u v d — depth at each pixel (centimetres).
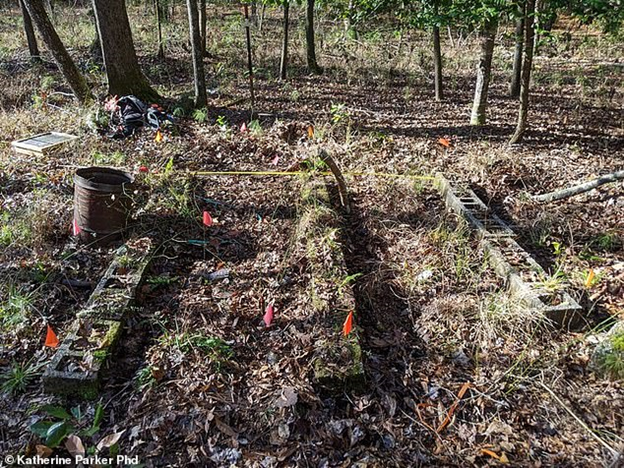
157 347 280
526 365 283
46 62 968
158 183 465
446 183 488
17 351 282
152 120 629
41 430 225
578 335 307
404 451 233
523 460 231
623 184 495
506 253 374
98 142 577
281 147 585
